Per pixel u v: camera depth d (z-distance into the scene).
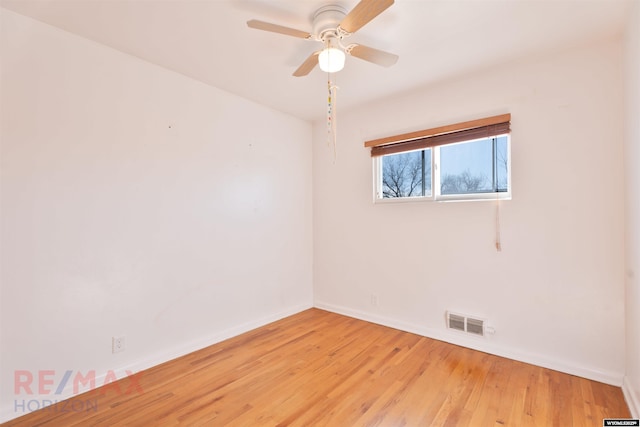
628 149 1.87
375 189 3.25
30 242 1.82
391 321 3.12
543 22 1.88
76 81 2.00
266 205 3.25
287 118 3.49
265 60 2.33
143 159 2.32
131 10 1.75
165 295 2.43
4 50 1.75
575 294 2.17
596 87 2.10
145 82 2.33
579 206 2.16
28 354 1.81
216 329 2.77
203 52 2.22
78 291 2.00
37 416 1.76
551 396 1.92
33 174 1.83
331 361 2.39
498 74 2.47
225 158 2.88
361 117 3.33
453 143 2.69
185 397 1.94
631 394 1.81
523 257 2.38
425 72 2.53
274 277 3.33
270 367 2.31
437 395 1.94
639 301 1.64
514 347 2.41
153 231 2.37
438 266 2.81
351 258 3.45
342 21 1.56
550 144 2.26
